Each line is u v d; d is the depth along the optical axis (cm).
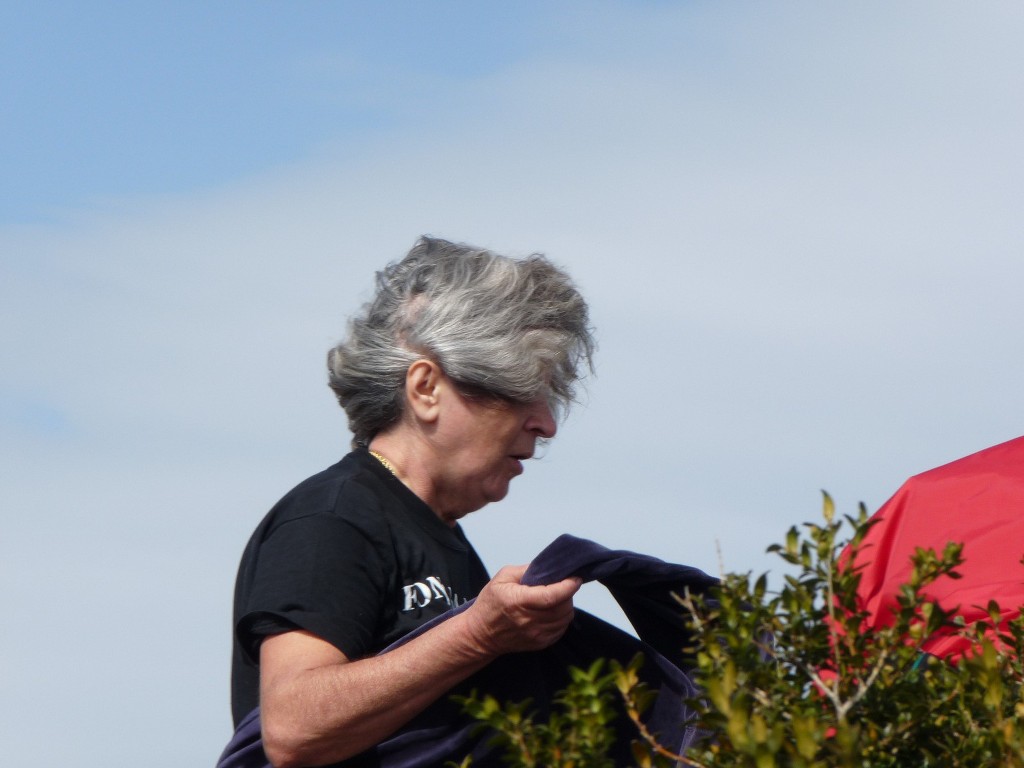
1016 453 505
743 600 279
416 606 411
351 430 458
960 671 284
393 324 443
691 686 398
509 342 430
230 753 402
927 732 270
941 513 488
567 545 367
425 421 435
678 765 298
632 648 408
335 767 390
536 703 399
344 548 398
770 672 270
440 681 369
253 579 407
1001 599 429
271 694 378
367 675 367
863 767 246
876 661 277
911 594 284
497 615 361
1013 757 255
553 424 453
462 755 392
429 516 430
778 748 232
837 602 284
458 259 446
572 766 256
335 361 452
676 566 388
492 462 439
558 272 457
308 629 383
